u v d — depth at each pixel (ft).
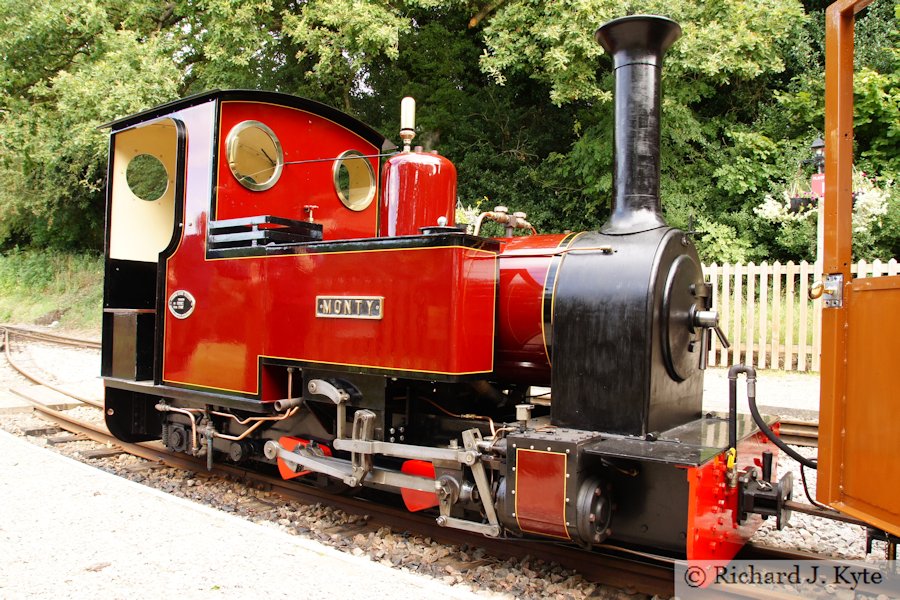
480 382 13.70
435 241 11.67
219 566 10.78
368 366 12.55
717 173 41.24
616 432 10.98
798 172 40.04
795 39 45.09
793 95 44.04
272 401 14.53
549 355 12.28
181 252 16.44
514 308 12.44
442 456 11.66
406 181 13.57
